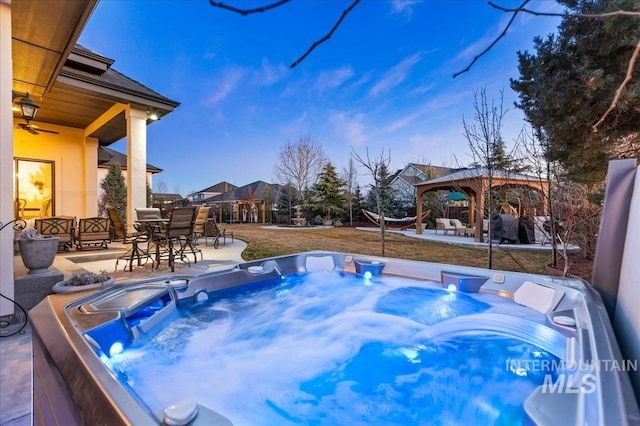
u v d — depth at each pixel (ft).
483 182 20.13
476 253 24.38
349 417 5.36
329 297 11.28
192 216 17.76
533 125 14.58
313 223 64.44
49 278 10.66
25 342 8.68
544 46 13.70
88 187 27.37
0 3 9.51
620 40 11.03
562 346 6.29
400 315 9.77
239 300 10.80
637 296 5.05
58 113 23.04
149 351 6.96
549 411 4.10
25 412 5.76
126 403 3.08
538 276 8.78
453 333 8.30
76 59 18.03
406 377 6.57
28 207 24.62
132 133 20.77
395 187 61.72
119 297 7.52
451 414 5.38
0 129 9.48
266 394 5.98
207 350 7.53
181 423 3.36
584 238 15.90
